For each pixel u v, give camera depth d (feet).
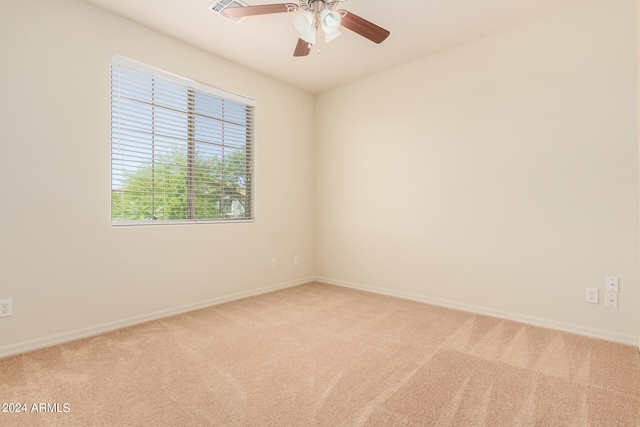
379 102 11.75
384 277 11.71
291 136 13.00
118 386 5.49
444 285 10.18
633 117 7.15
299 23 6.53
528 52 8.52
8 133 6.61
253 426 4.48
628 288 7.25
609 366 6.20
